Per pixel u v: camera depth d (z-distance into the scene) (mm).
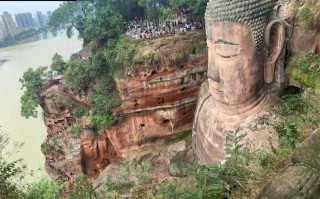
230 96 14859
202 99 19250
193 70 27500
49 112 32000
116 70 28328
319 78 12930
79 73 30062
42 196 10633
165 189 6844
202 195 6211
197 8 27531
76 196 8531
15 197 9328
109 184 8500
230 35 13891
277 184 4957
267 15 13984
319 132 5551
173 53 26734
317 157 5164
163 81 27266
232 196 6309
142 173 8406
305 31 13977
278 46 14406
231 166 6809
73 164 29734
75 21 35406
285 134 8672
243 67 14195
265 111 14492
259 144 13242
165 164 22531
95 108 29188
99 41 30250
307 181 4875
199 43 27141
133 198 7988
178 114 28609
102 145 29953
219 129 15648
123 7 34969
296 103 13203
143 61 26688
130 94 27812
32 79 32281
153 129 29188
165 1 32281
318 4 13602
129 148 29734
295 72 14172
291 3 15000
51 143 31141
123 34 29328
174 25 31734
